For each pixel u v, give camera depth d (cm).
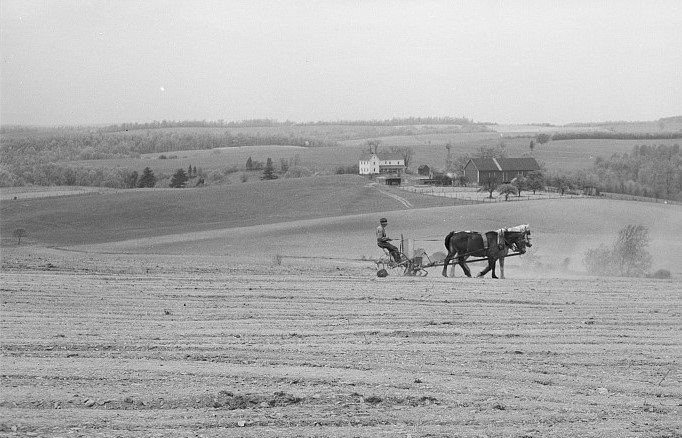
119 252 7081
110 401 1077
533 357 1429
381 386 1187
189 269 3275
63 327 1716
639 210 9519
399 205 10931
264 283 2647
